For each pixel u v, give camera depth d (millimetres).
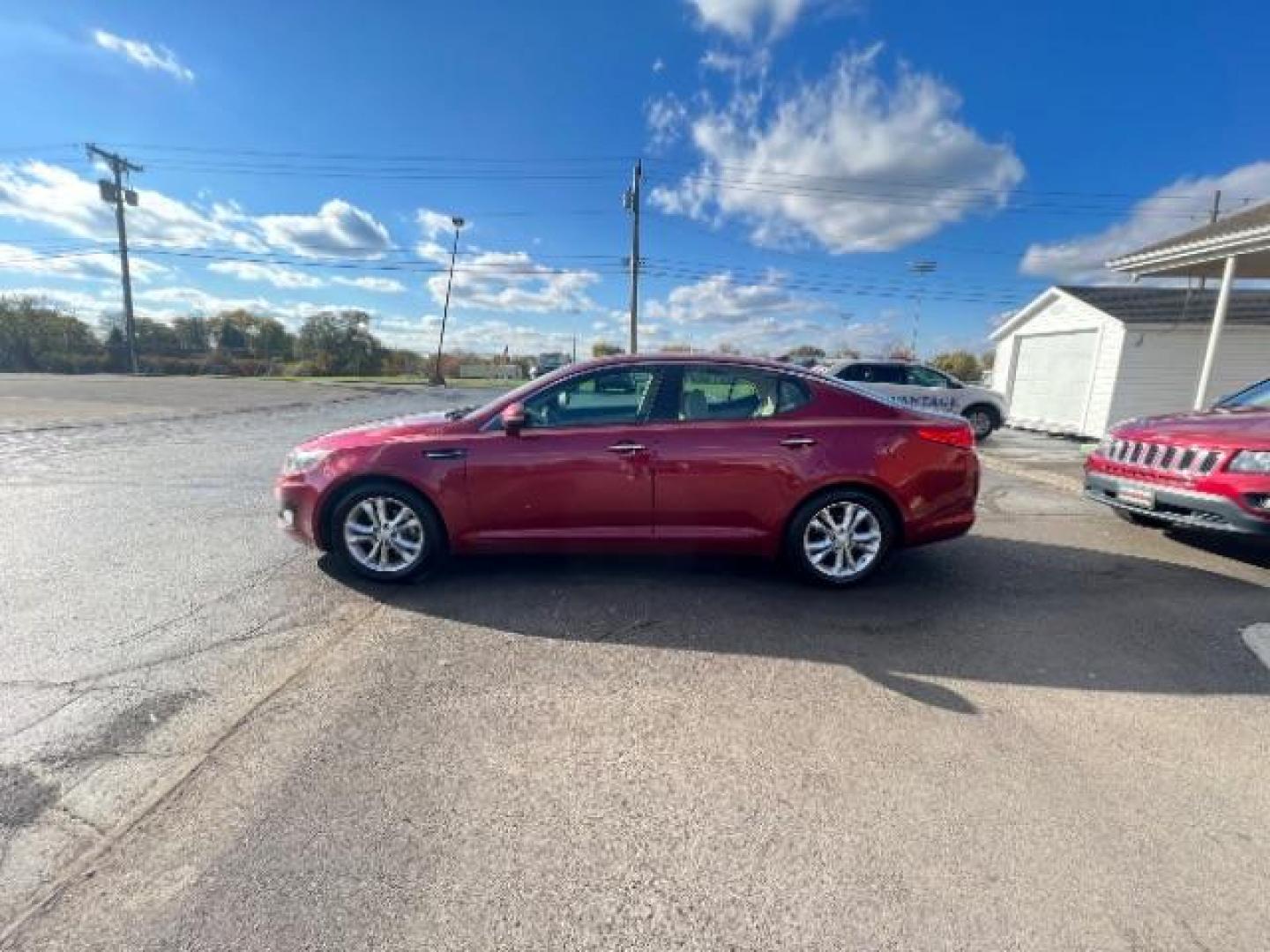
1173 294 15289
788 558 4016
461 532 3910
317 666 2979
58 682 2805
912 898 1734
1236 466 4246
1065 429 15211
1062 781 2227
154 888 1739
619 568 4344
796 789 2176
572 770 2268
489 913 1683
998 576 4320
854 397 4043
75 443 10203
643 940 1611
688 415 3922
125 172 33938
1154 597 3973
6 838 1905
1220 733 2525
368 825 1983
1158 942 1604
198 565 4320
